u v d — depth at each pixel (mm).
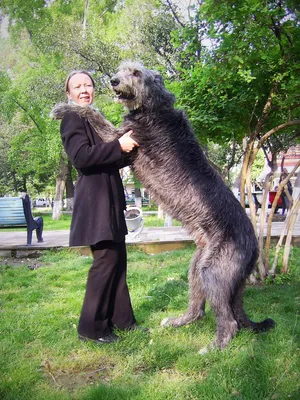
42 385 2648
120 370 2869
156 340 3299
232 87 5117
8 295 4801
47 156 20594
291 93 4742
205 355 2975
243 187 5230
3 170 34969
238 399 2393
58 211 20234
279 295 4586
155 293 4734
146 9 17922
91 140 3385
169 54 17438
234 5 4449
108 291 3342
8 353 3139
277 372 2688
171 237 8859
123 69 3617
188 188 3320
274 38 4711
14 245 7887
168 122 3482
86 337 3334
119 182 3459
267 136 5055
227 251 3158
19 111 22250
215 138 5824
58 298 4691
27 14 23625
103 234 3174
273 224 11070
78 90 3559
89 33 19250
